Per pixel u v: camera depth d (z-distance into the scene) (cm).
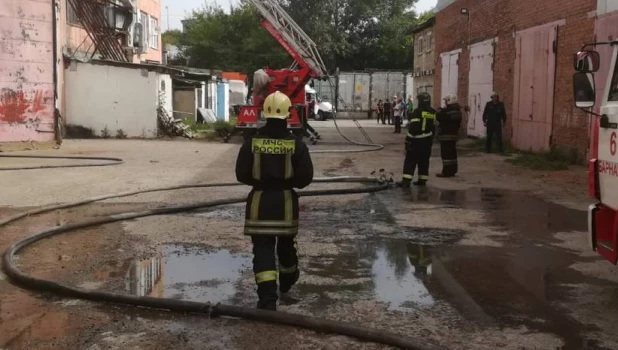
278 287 557
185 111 3177
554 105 1647
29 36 1922
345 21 5850
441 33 2911
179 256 669
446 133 1303
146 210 907
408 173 1165
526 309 503
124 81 2447
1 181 1215
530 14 1809
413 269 622
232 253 682
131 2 2802
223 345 431
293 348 426
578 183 1217
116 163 1530
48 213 902
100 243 723
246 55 5731
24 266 626
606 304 515
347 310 502
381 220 863
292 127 1991
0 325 466
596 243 526
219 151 1911
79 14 2509
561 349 422
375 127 3612
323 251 693
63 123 2406
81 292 525
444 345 429
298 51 2078
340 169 1455
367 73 4878
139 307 506
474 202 1009
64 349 423
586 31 1464
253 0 2084
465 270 619
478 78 2328
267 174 477
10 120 1912
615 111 483
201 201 991
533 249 702
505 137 2036
